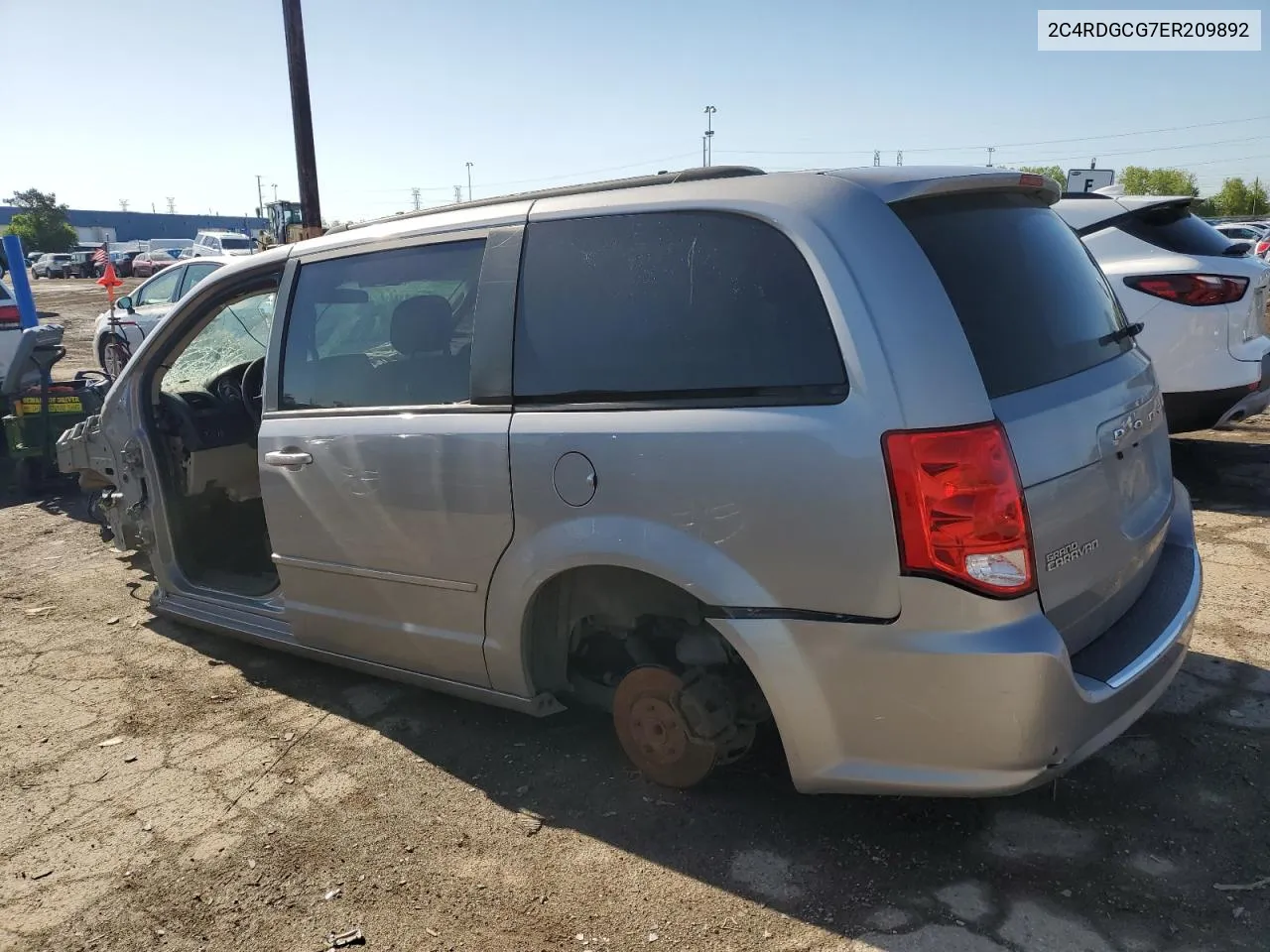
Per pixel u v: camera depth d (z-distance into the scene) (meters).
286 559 3.65
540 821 2.90
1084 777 2.93
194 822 3.01
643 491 2.60
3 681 4.12
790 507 2.37
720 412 2.50
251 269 3.96
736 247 2.55
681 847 2.72
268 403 3.67
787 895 2.50
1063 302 2.76
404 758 3.33
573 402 2.78
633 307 2.71
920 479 2.22
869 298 2.32
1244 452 6.80
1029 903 2.41
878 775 2.41
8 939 2.53
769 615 2.44
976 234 2.62
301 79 13.24
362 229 3.57
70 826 3.03
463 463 2.99
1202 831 2.66
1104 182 17.73
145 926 2.55
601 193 2.90
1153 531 2.86
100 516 6.02
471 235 3.14
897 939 2.32
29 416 7.50
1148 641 2.59
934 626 2.25
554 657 3.13
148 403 4.48
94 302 28.61
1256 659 3.62
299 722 3.64
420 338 3.20
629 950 2.36
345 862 2.77
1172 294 5.63
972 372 2.29
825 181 2.53
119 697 3.92
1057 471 2.38
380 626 3.41
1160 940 2.27
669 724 2.88
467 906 2.55
